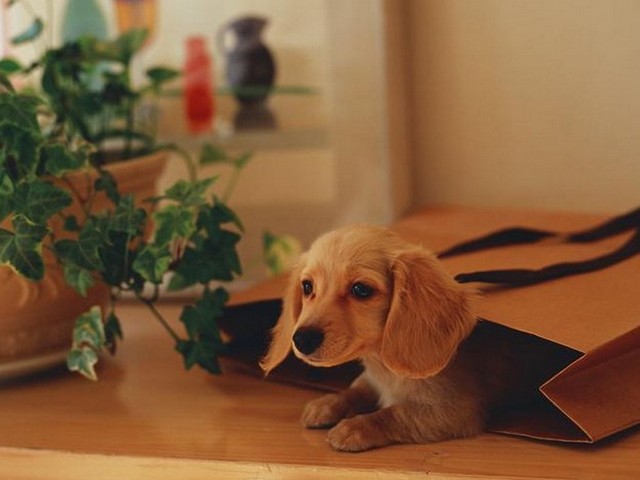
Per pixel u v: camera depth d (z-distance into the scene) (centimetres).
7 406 83
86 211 86
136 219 82
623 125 110
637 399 69
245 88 120
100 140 108
